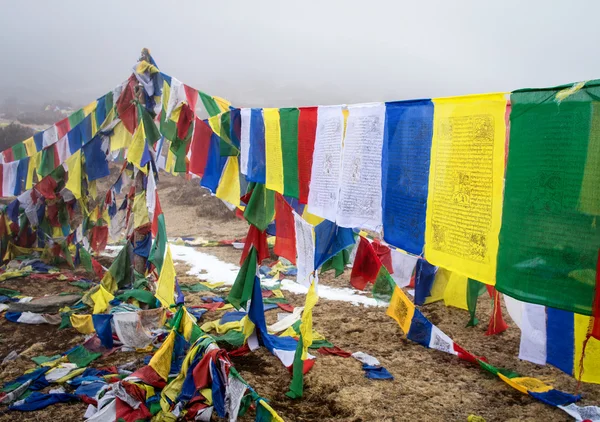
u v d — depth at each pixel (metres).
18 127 34.16
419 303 9.26
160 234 7.54
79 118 10.27
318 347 7.39
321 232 5.90
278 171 5.55
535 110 2.95
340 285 11.09
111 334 7.27
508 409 5.65
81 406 5.73
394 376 6.49
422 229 3.80
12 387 6.13
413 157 3.84
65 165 11.49
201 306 9.35
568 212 2.83
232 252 14.82
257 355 7.18
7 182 11.59
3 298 9.57
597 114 2.68
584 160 2.75
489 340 7.77
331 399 5.88
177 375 6.00
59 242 12.09
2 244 11.91
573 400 5.71
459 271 3.49
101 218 11.58
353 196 4.41
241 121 6.22
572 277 2.83
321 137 4.82
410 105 3.84
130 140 9.45
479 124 3.31
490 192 3.28
